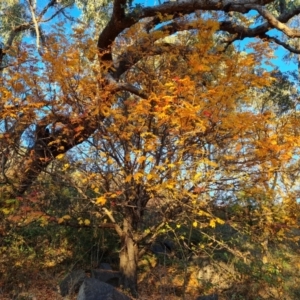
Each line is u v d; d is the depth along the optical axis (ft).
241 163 16.25
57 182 18.90
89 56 18.01
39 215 17.93
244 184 17.01
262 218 19.36
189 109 13.93
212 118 15.05
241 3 22.16
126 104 17.76
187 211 17.52
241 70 16.05
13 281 20.01
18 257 22.06
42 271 22.17
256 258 24.29
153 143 15.75
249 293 23.03
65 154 18.22
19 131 19.21
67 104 17.58
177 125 15.19
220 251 25.77
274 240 23.61
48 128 19.80
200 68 15.93
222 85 15.38
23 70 17.28
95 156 17.89
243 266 23.98
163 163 16.11
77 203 20.22
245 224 20.10
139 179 16.38
